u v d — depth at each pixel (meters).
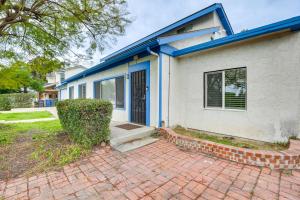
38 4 4.08
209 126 5.24
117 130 5.39
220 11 8.62
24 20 4.27
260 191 2.39
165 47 5.52
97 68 8.73
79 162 3.45
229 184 2.59
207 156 3.70
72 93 14.82
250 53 4.33
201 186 2.55
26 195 2.38
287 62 3.77
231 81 4.77
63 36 5.01
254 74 4.27
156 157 3.69
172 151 4.04
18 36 4.95
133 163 3.40
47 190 2.50
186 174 2.93
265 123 4.11
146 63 6.07
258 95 4.21
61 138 4.84
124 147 4.27
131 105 6.94
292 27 3.56
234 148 3.43
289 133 3.78
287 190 2.41
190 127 5.77
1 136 5.27
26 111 14.33
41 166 3.24
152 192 2.42
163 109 5.55
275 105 3.96
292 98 3.72
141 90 6.38
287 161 3.00
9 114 11.94
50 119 9.36
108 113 4.41
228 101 4.83
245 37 4.13
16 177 2.89
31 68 5.66
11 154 3.83
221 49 4.91
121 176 2.89
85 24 4.68
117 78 7.87
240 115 4.54
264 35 3.97
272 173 2.90
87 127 4.05
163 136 5.21
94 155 3.78
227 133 4.82
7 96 17.55
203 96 5.37
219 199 2.24
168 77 5.69
